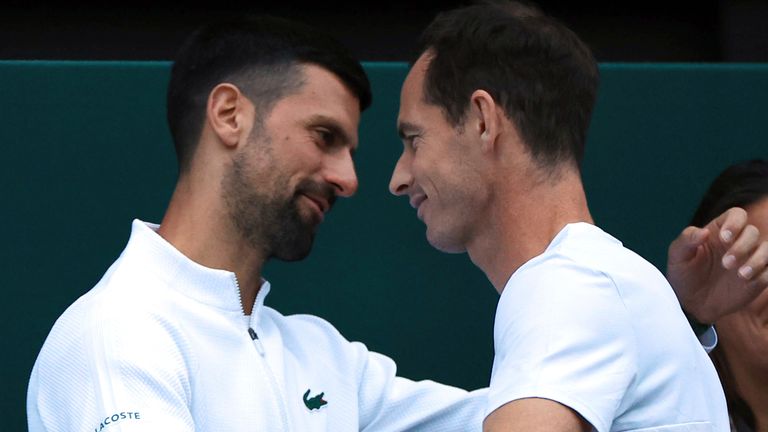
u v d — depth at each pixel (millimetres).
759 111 10570
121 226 9758
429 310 10062
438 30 6918
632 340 5980
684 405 6145
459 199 6684
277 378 7387
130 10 12430
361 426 8117
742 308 8094
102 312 6855
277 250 7348
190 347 7000
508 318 6023
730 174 9195
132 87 9867
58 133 9766
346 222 10047
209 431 6984
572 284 5984
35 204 9695
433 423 8211
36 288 9641
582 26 13039
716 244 8039
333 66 7391
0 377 9547
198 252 7273
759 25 12781
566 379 5695
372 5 12797
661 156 10461
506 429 5613
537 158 6578
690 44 13102
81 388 6711
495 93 6598
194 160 7352
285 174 7227
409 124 6906
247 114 7262
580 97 6723
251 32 7367
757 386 8859
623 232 10367
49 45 12312
